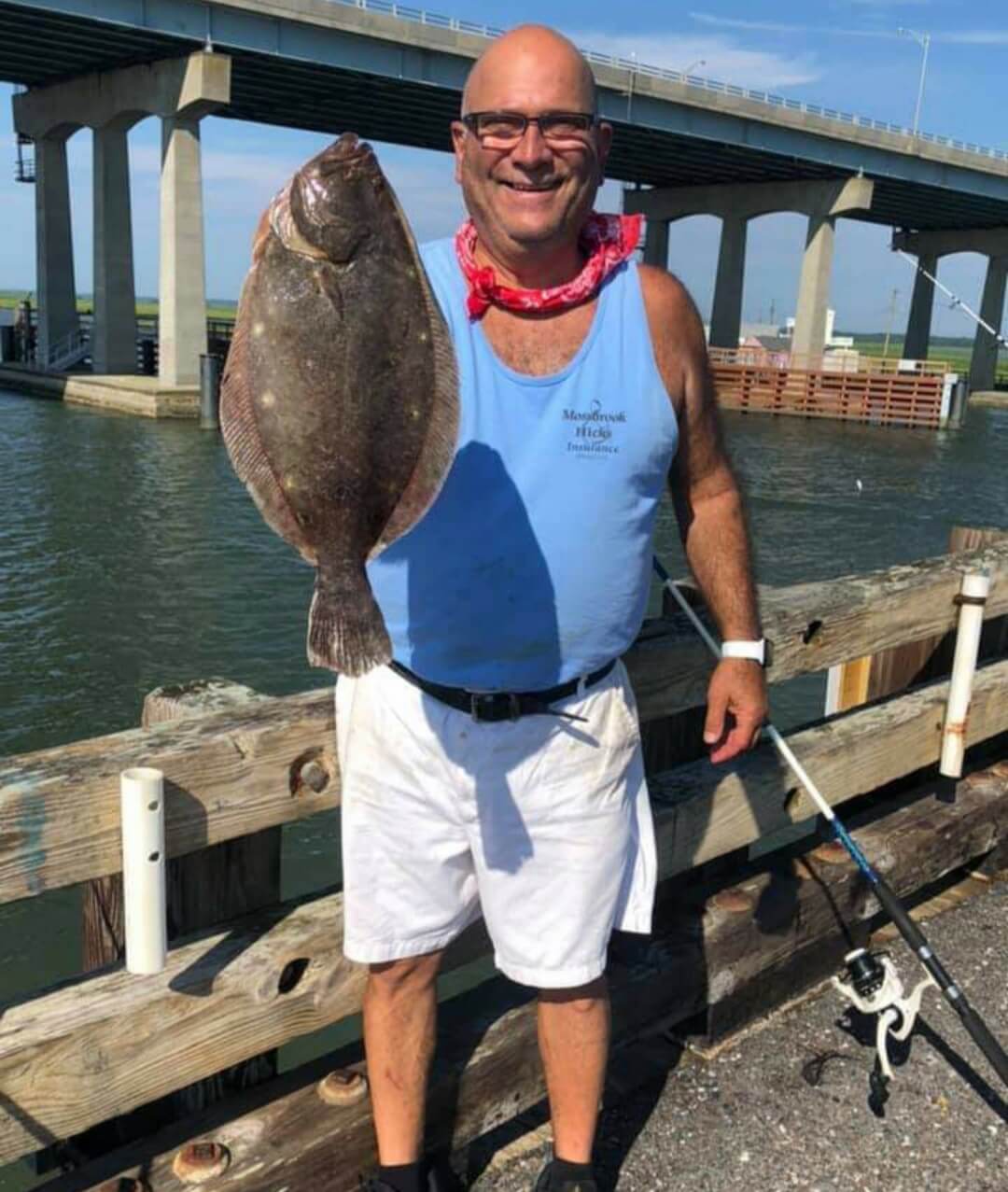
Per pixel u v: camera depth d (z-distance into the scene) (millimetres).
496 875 2340
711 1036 3219
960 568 3988
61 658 12180
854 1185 2736
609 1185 2705
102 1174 2396
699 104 39656
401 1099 2465
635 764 2451
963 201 52469
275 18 30562
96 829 2160
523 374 2088
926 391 43906
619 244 2127
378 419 1811
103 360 37188
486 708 2227
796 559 19484
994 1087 3104
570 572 2162
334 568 1852
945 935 3885
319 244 1744
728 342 51562
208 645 12859
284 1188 2406
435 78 34375
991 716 4281
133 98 33469
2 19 28219
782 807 3479
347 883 2396
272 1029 2449
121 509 20125
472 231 2172
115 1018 2203
